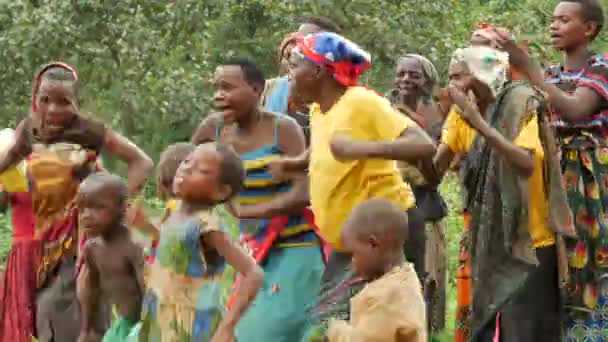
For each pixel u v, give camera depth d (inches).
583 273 280.2
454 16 691.4
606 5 724.0
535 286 267.4
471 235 273.6
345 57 245.6
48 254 280.5
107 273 257.8
